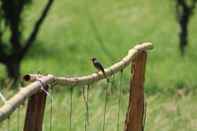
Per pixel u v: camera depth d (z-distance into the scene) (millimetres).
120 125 12797
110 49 43281
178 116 16391
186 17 41875
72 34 48156
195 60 38906
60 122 13383
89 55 41875
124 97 14891
